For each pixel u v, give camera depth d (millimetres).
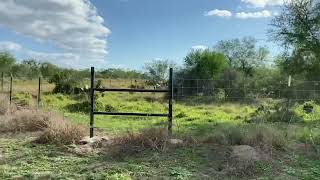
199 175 7430
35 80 51156
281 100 21984
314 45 26844
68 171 7535
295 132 10453
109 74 61688
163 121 14711
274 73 41906
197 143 9227
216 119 17391
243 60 54500
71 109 20281
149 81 41469
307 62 28031
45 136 9609
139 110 22000
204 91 29438
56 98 26281
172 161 8109
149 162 8062
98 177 7141
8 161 8117
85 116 16953
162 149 8672
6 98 16125
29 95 24734
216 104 26031
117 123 14500
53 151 8844
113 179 7004
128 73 63375
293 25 27281
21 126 11148
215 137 9453
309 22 26812
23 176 7180
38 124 11234
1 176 7164
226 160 8156
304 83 22141
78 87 31125
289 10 27469
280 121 15039
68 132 9648
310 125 13133
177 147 8922
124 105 23719
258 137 9320
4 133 10852
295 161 8414
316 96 21453
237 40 55250
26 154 8594
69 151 8773
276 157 8570
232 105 24797
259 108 19078
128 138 9094
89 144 9234
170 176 7344
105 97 29203
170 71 9914
